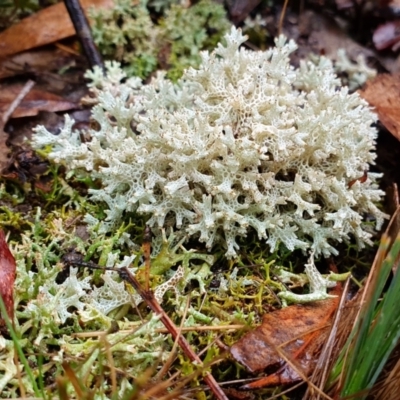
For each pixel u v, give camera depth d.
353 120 0.11
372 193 0.12
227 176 0.11
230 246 0.11
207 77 0.12
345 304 0.10
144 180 0.11
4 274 0.09
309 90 0.13
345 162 0.11
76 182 0.12
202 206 0.10
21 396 0.08
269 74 0.12
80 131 0.13
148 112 0.11
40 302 0.09
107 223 0.11
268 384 0.09
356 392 0.08
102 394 0.08
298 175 0.11
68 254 0.11
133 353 0.09
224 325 0.10
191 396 0.09
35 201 0.12
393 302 0.07
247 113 0.11
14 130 0.13
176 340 0.09
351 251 0.12
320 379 0.09
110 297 0.10
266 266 0.11
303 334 0.09
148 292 0.09
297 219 0.11
